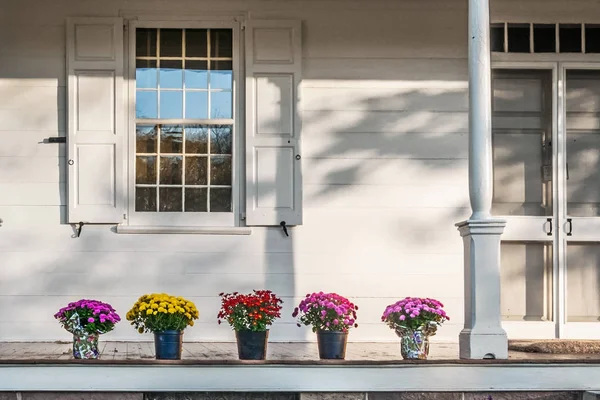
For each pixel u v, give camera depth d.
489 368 6.68
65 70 8.42
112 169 8.34
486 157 6.98
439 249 8.52
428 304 7.05
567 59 8.68
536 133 8.70
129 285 8.34
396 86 8.59
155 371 6.52
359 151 8.54
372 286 8.47
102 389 6.48
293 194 8.41
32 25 8.42
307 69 8.56
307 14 8.58
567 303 8.68
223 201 8.49
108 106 8.37
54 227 8.34
